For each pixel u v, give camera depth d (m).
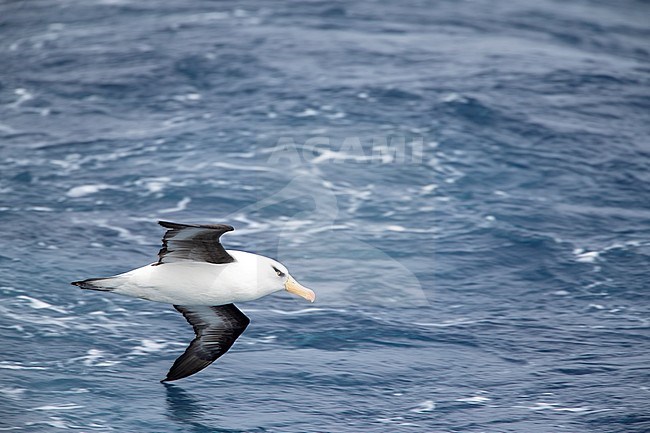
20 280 24.00
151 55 40.69
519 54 42.66
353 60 40.72
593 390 19.73
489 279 25.06
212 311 18.41
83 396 19.23
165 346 21.52
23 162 31.30
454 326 22.61
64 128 34.25
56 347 21.14
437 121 34.84
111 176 30.53
